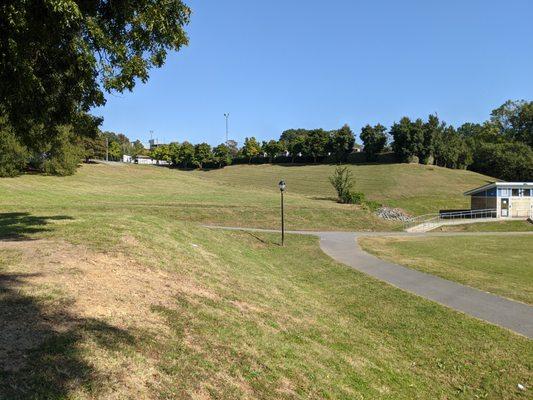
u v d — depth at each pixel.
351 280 16.73
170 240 14.20
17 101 9.10
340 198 50.56
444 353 9.43
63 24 7.18
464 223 47.47
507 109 110.62
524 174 88.44
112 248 10.97
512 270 19.72
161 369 5.35
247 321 8.27
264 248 24.28
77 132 12.24
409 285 15.83
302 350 7.67
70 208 28.41
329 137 106.38
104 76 9.27
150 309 7.28
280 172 94.19
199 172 100.88
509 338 10.32
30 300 6.43
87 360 5.02
